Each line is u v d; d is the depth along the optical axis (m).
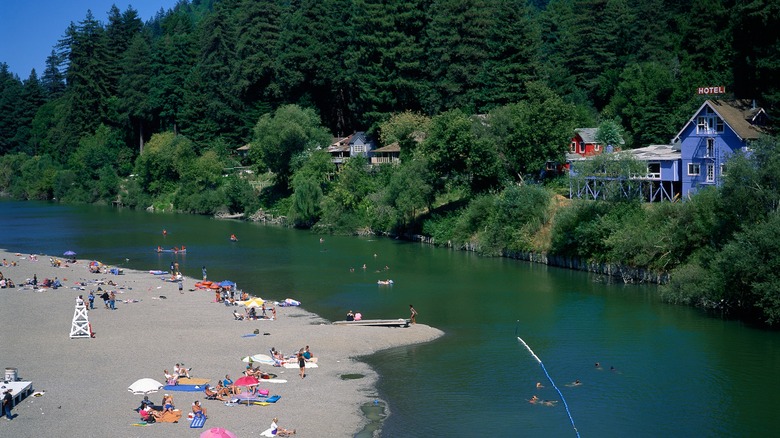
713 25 129.38
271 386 52.25
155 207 179.25
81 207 188.00
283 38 177.00
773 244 63.66
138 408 46.91
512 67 141.50
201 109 192.00
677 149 106.75
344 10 171.75
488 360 58.62
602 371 55.69
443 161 113.56
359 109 174.25
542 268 95.25
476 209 109.75
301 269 97.31
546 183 116.88
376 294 81.94
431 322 70.00
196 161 175.75
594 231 89.12
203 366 55.53
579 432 45.34
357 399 50.38
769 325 66.50
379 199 125.38
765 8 101.69
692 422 46.56
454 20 152.25
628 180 90.81
